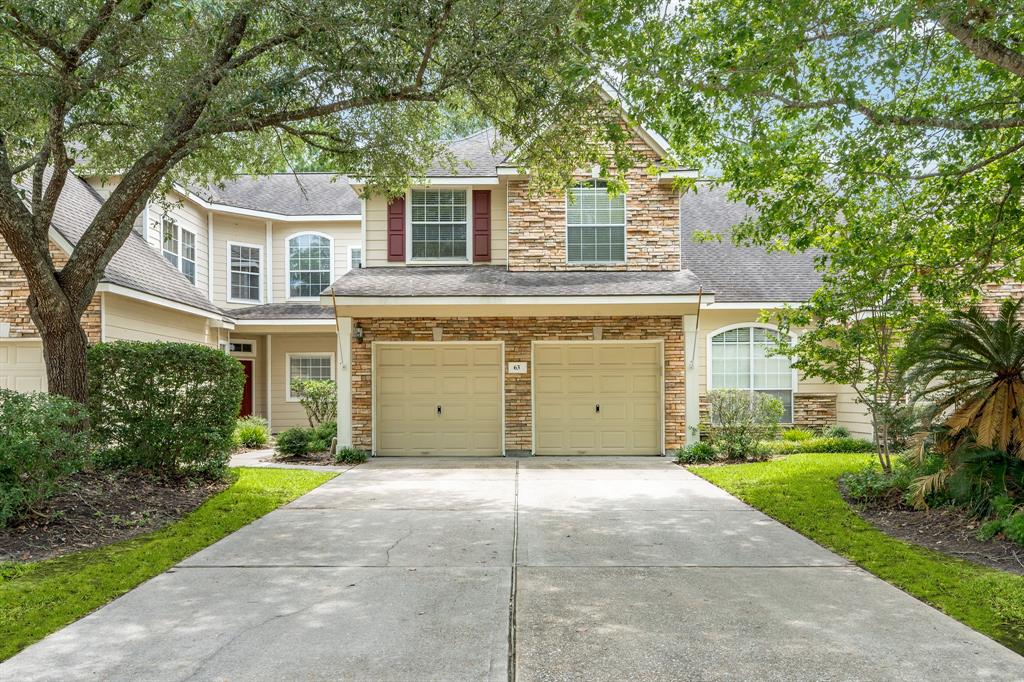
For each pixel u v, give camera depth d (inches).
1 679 149.6
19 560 240.5
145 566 234.7
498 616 188.1
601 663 157.8
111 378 371.9
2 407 270.7
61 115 329.7
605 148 429.1
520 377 557.0
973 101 329.4
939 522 291.6
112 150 386.9
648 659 159.8
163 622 183.9
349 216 799.1
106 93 347.6
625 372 562.3
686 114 299.7
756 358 640.4
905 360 327.0
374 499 366.9
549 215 571.5
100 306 503.2
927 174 324.5
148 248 640.4
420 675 151.6
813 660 159.0
